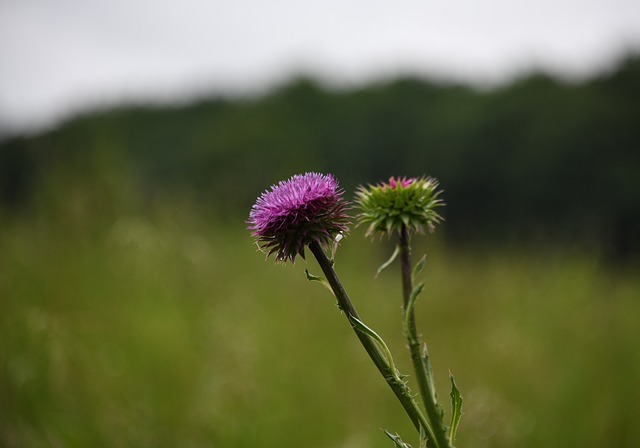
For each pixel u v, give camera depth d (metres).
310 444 1.06
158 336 1.20
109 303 1.29
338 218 0.70
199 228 1.66
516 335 1.34
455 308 1.59
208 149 6.50
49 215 1.53
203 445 1.03
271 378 1.15
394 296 1.66
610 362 1.30
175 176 6.34
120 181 1.64
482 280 1.85
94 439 1.02
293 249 0.69
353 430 1.10
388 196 0.70
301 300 1.45
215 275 1.42
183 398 1.10
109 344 1.19
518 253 2.02
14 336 1.12
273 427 1.06
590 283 1.71
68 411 1.06
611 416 1.14
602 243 2.12
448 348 1.35
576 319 1.50
